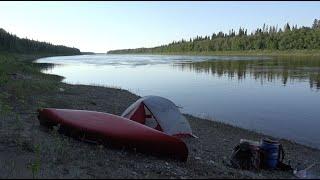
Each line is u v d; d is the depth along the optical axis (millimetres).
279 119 19922
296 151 13672
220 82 38031
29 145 9898
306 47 121438
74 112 12133
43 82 26453
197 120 18391
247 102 25281
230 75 45844
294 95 28312
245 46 144875
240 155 9805
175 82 38688
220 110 22484
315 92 29781
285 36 129500
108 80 41281
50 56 146375
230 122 19047
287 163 11445
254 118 20156
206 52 163750
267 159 9773
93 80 40938
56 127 11125
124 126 10773
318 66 58812
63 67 65938
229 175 8430
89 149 10227
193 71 53719
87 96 23609
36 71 41469
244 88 32781
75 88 27656
